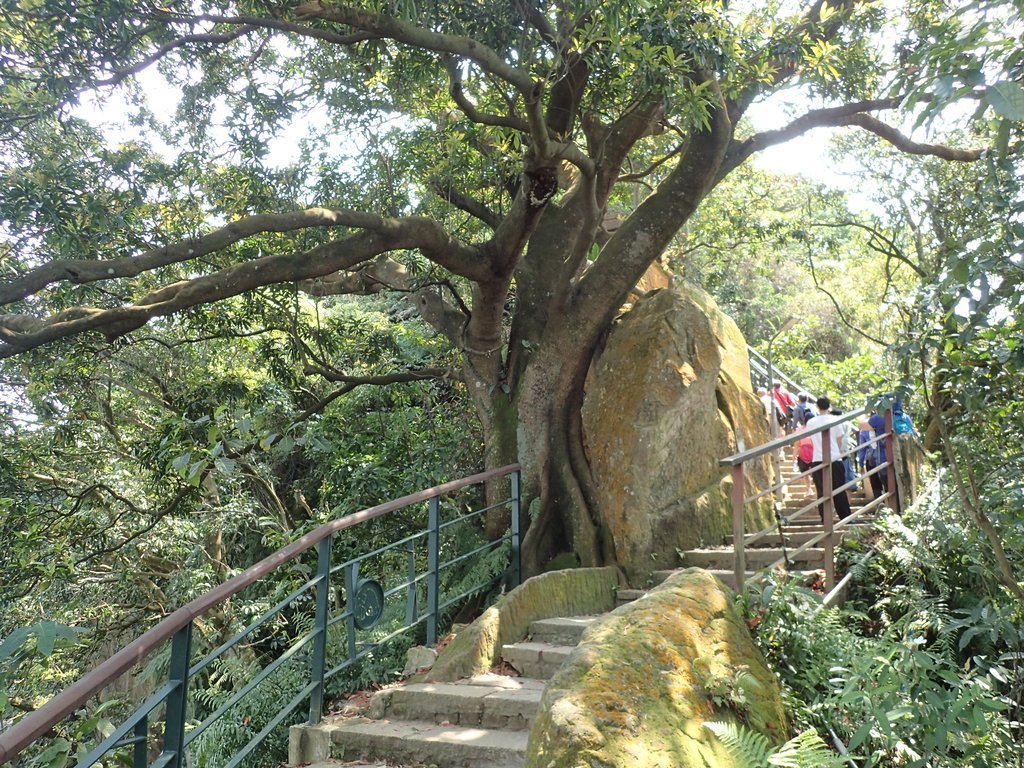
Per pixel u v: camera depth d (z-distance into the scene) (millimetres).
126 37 7000
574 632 6691
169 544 11383
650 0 7102
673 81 7441
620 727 3938
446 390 12477
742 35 8562
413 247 8031
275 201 9922
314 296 11250
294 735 5371
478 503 10375
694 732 4172
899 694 5062
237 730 6344
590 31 7270
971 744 4918
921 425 11750
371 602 6148
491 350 9547
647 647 4520
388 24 6098
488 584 8062
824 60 9055
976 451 7207
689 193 8922
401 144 10336
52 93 7180
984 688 5238
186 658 3971
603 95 8664
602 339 9477
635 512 8391
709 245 17938
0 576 10773
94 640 11602
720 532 8969
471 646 6293
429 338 13344
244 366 12797
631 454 8539
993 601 6660
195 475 7055
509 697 5414
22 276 5656
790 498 11414
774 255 25484
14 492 11117
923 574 7312
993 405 6438
